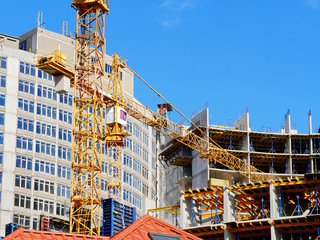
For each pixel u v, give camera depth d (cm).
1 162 13100
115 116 12181
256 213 13038
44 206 13250
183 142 15788
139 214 15238
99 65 13212
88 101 12238
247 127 17712
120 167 14375
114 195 14425
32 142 13575
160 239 4691
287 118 18000
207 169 16950
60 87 11612
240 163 17388
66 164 13888
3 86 13662
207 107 17412
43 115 13888
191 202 12638
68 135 14125
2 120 13425
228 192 12225
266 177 17362
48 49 14450
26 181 13225
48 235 4606
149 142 16488
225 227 11919
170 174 19175
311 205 12431
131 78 16012
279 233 11669
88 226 12100
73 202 12388
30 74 14000
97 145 14525
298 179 11831
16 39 14362
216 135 17575
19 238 4469
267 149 18275
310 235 11869
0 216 12681
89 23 12481
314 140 17888
